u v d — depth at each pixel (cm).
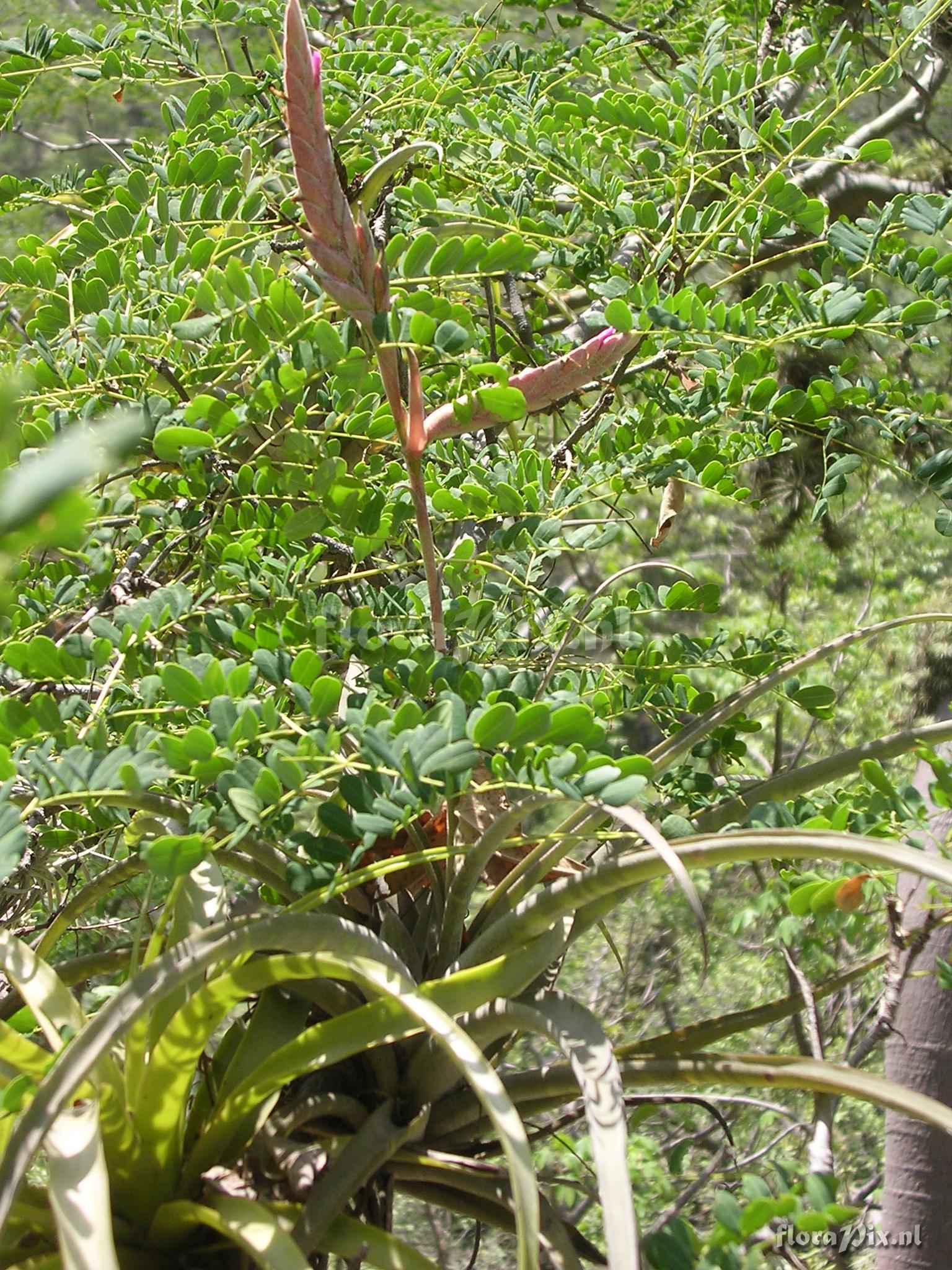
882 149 188
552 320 317
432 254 133
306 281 154
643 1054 148
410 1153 134
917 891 237
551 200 241
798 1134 415
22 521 42
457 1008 124
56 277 192
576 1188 144
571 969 565
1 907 194
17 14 526
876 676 603
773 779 149
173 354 175
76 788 118
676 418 187
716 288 209
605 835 126
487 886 178
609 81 247
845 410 207
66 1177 101
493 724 110
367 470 172
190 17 272
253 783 114
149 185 198
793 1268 130
